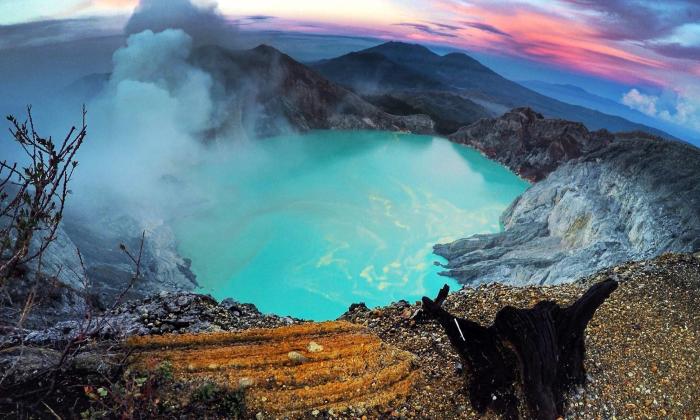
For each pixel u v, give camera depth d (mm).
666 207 68812
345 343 9812
